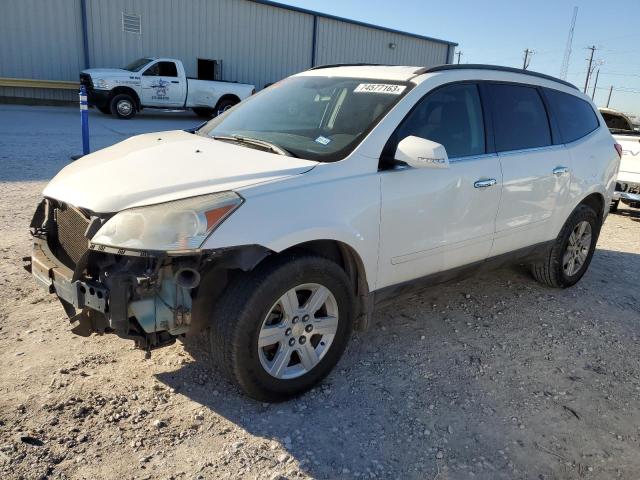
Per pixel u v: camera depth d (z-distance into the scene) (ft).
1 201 21.95
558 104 15.67
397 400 10.50
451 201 11.96
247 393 9.67
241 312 9.02
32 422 8.98
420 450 9.19
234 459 8.60
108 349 11.39
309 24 88.74
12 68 66.80
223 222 8.60
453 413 10.26
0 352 10.97
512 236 14.02
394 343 12.70
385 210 10.69
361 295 11.00
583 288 17.44
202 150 10.98
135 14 72.95
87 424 9.08
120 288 8.51
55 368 10.55
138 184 9.37
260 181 9.35
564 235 15.92
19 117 54.29
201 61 79.46
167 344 9.23
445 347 12.72
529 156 13.98
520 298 16.02
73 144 38.40
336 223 9.82
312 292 9.97
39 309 12.89
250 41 83.46
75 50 70.03
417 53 103.96
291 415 9.80
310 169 9.94
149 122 59.72
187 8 76.64
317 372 10.39
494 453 9.27
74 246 9.86
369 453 9.00
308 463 8.65
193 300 9.04
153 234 8.43
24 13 66.03
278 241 9.02
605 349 13.35
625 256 21.83
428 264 12.07
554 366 12.32
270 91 14.16
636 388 11.69
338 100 12.17
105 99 59.16
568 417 10.45
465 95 12.76
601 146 16.84
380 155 10.73
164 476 8.14
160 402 9.83
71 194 9.73
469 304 15.30
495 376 11.68
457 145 12.37
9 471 7.93
